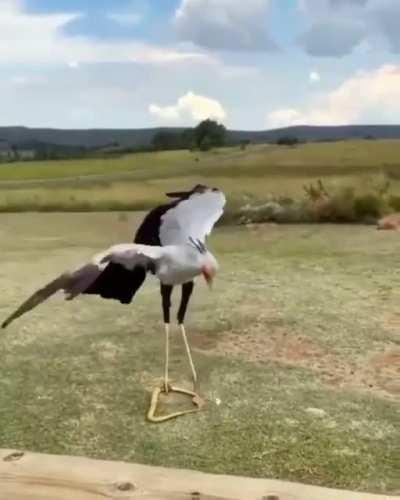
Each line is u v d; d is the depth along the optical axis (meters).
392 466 3.86
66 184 16.47
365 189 14.44
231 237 12.06
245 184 15.06
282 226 13.32
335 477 3.74
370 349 6.02
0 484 1.69
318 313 7.06
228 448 4.09
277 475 3.77
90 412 4.65
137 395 4.93
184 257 3.21
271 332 6.46
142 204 14.88
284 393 4.97
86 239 12.03
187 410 4.64
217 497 1.60
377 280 8.49
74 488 1.65
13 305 7.38
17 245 11.48
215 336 6.34
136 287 2.90
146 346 6.04
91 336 6.32
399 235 11.95
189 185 15.34
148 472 1.70
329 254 10.33
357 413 4.61
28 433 4.33
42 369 5.48
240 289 8.05
